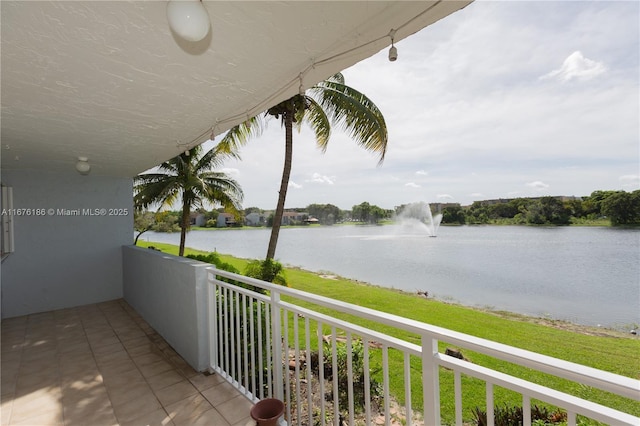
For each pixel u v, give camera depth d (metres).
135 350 3.36
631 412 1.83
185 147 3.46
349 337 1.51
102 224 5.41
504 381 0.95
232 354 2.57
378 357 3.27
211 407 2.31
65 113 2.34
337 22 1.32
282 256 10.22
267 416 1.85
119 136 2.99
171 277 3.38
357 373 2.89
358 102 5.18
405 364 1.25
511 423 1.98
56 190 5.00
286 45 1.50
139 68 1.70
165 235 11.36
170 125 2.70
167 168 8.28
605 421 0.75
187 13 1.09
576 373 0.79
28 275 4.74
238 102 2.23
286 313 2.05
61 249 5.03
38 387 2.64
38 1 1.13
